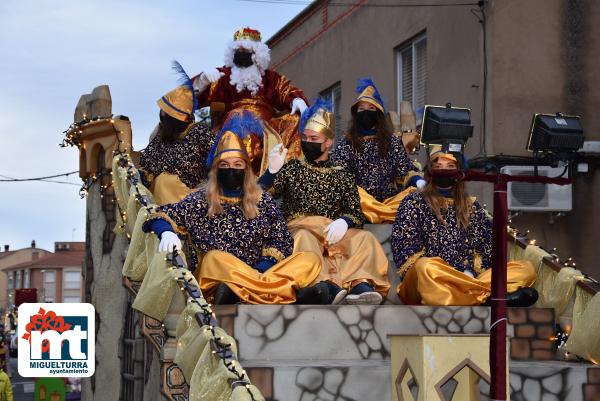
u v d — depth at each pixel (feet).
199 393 20.61
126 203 30.04
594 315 26.53
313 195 29.86
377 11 60.13
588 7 46.14
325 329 25.79
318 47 69.56
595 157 44.93
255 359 25.20
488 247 29.71
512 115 45.32
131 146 34.73
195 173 31.76
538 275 30.07
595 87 46.06
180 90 31.37
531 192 43.80
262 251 27.25
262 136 31.35
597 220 45.06
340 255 28.91
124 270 27.50
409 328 26.48
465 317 26.96
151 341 25.31
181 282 23.81
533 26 45.88
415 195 29.09
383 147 33.81
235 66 34.58
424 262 27.53
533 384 25.02
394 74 57.98
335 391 23.65
